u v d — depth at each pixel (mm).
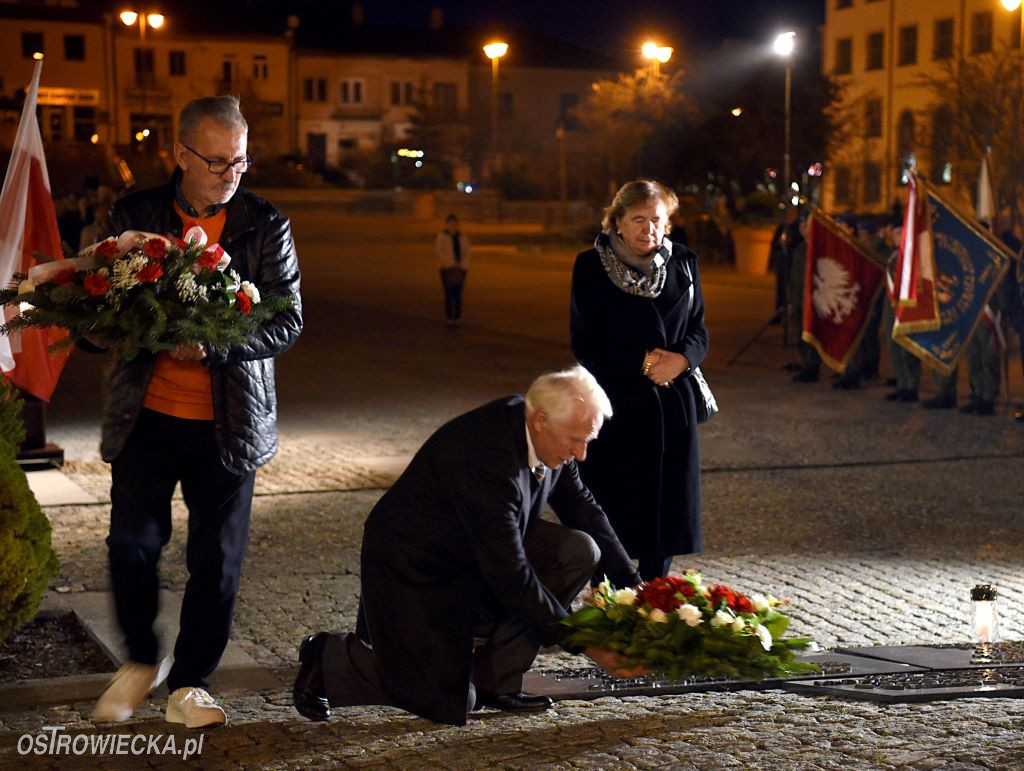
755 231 32219
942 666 5660
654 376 5922
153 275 4426
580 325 6051
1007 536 8695
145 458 4812
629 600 4398
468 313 24719
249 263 4883
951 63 31781
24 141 7047
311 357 18641
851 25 59375
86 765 4426
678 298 6047
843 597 7199
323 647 4750
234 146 4727
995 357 13875
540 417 4348
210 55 75625
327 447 11977
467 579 4598
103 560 7812
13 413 6062
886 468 11031
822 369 17438
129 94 73562
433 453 4504
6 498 5418
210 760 4434
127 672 4793
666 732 4582
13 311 6711
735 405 14484
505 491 4395
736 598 4410
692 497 6070
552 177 61562
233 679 5758
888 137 56969
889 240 15750
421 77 75312
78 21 72062
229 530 4887
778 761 4148
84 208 23156
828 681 5395
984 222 15484
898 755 4164
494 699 4922
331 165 71625
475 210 57312
